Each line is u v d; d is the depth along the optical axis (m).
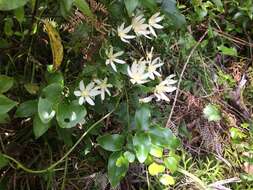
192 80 0.70
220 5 0.67
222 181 0.60
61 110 0.44
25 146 0.53
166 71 0.67
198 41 0.74
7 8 0.35
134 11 0.49
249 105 0.73
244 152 0.65
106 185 0.54
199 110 0.65
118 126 0.55
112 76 0.48
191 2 0.73
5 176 0.52
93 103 0.46
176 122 0.63
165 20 0.57
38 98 0.47
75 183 0.54
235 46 0.80
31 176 0.53
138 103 0.50
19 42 0.51
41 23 0.50
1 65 0.52
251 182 0.62
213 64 0.74
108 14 0.48
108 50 0.48
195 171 0.61
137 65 0.48
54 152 0.54
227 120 0.67
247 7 0.78
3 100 0.40
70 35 0.50
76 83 0.48
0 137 0.50
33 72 0.50
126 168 0.47
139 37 0.56
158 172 0.51
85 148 0.52
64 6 0.40
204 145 0.64
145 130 0.47
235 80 0.75
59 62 0.45
